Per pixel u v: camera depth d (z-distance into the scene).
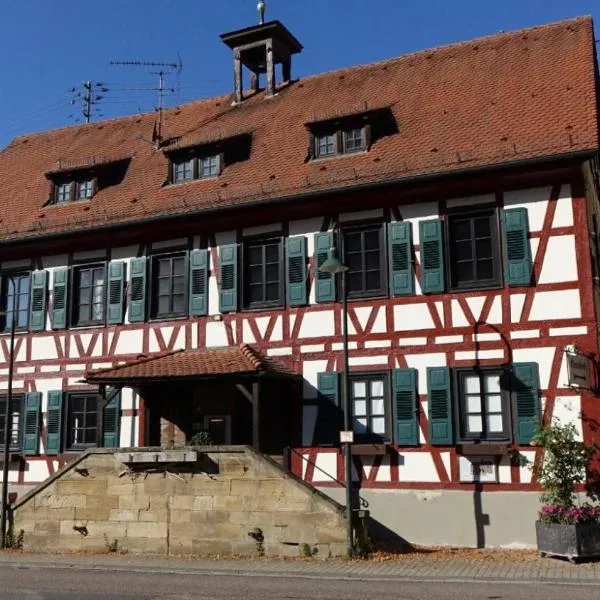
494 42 19.47
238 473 13.62
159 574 11.97
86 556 13.83
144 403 17.64
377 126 17.77
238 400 16.94
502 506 14.27
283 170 17.67
